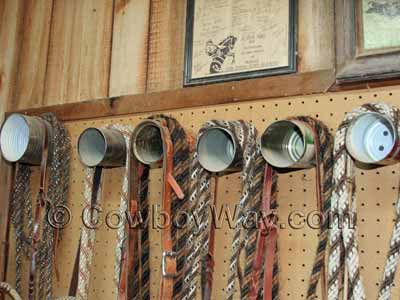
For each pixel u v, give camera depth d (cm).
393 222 106
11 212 157
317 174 109
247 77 128
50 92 161
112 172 142
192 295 119
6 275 155
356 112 105
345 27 116
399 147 100
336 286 102
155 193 134
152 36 146
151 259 131
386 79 110
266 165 116
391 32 111
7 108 168
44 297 140
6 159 148
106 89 151
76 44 159
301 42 124
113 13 155
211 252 119
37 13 169
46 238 143
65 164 149
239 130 119
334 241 104
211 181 126
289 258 115
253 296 111
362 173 110
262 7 130
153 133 129
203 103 133
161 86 142
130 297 125
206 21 137
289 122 111
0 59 172
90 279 140
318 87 118
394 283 104
